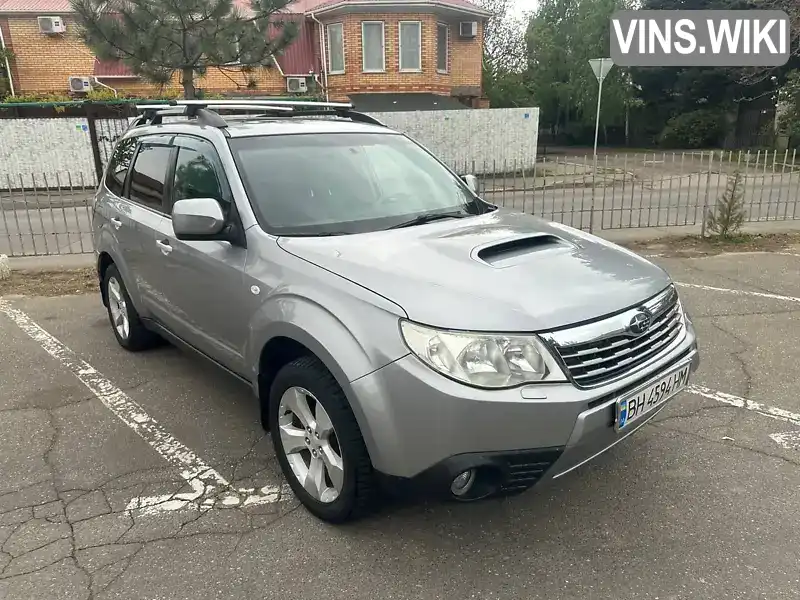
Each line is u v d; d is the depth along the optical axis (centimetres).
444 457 258
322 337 286
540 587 273
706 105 3603
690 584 273
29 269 867
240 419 428
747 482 346
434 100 2381
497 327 259
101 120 1864
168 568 288
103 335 593
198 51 1473
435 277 284
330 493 309
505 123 2073
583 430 263
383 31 2373
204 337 398
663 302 311
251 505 333
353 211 369
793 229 1055
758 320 599
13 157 1869
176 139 440
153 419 428
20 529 315
